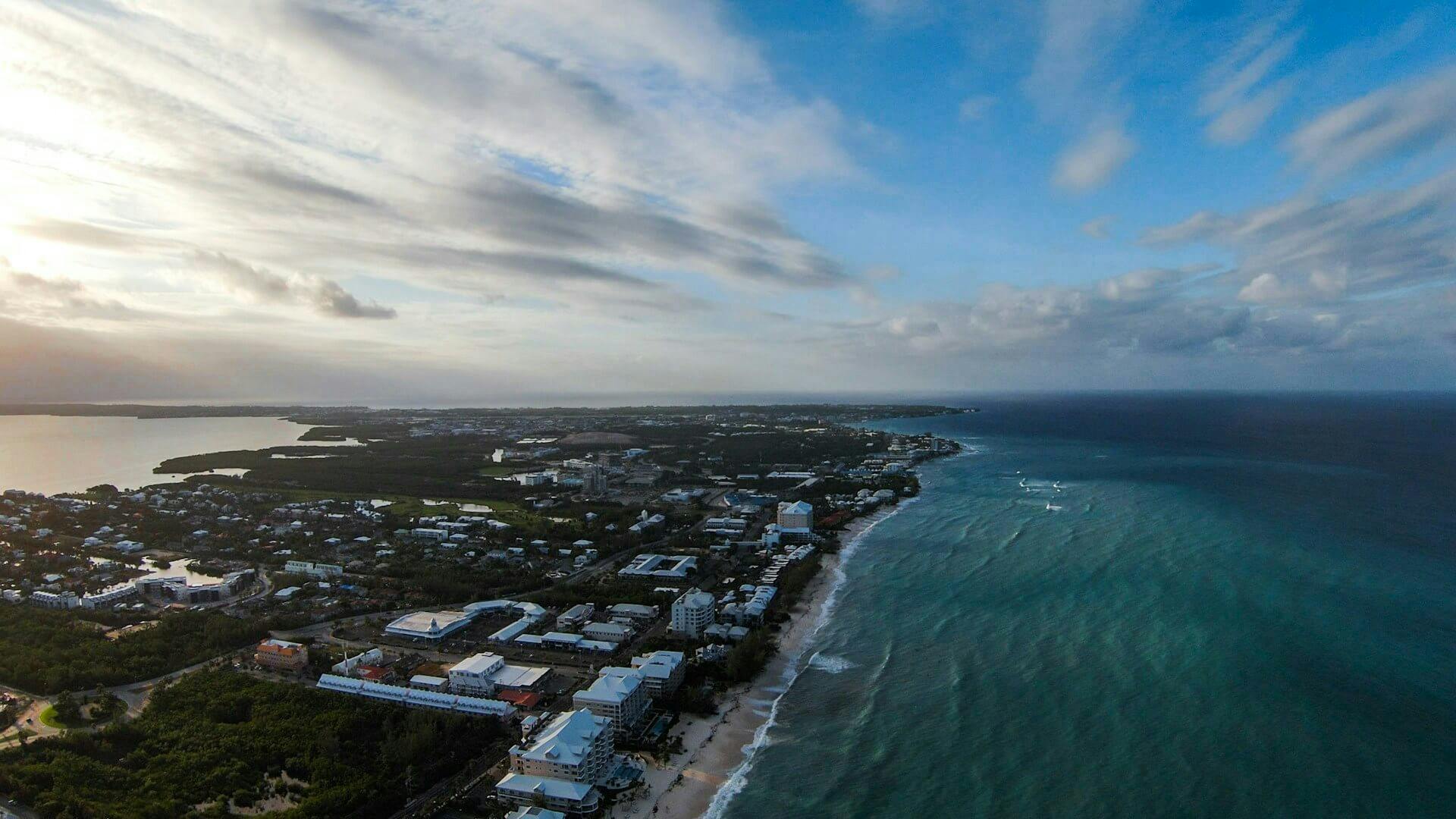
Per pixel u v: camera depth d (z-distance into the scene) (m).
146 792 143.38
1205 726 167.50
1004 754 160.88
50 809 136.62
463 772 156.38
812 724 176.88
